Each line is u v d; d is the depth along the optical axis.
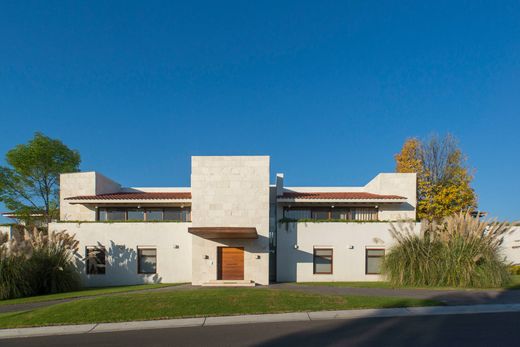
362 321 10.38
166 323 10.65
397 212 25.11
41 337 9.72
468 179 35.19
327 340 8.49
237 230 19.39
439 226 19.02
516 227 24.50
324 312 11.50
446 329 9.30
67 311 11.79
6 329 10.53
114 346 8.54
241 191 21.89
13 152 32.41
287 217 25.36
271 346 8.13
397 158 38.66
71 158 35.00
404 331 9.16
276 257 22.70
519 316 10.84
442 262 17.91
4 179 32.16
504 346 7.78
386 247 22.42
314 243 22.61
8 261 17.72
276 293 13.81
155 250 22.77
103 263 22.61
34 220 32.34
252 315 11.29
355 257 22.48
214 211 21.80
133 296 13.38
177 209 25.25
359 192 27.77
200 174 21.97
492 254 17.75
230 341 8.64
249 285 20.55
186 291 14.75
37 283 18.92
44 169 33.50
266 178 21.92
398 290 16.17
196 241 21.77
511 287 16.98
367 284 19.44
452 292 15.33
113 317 11.19
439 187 33.69
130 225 22.78
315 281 22.38
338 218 25.36
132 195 25.39
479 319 10.45
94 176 25.28
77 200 23.78
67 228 22.72
